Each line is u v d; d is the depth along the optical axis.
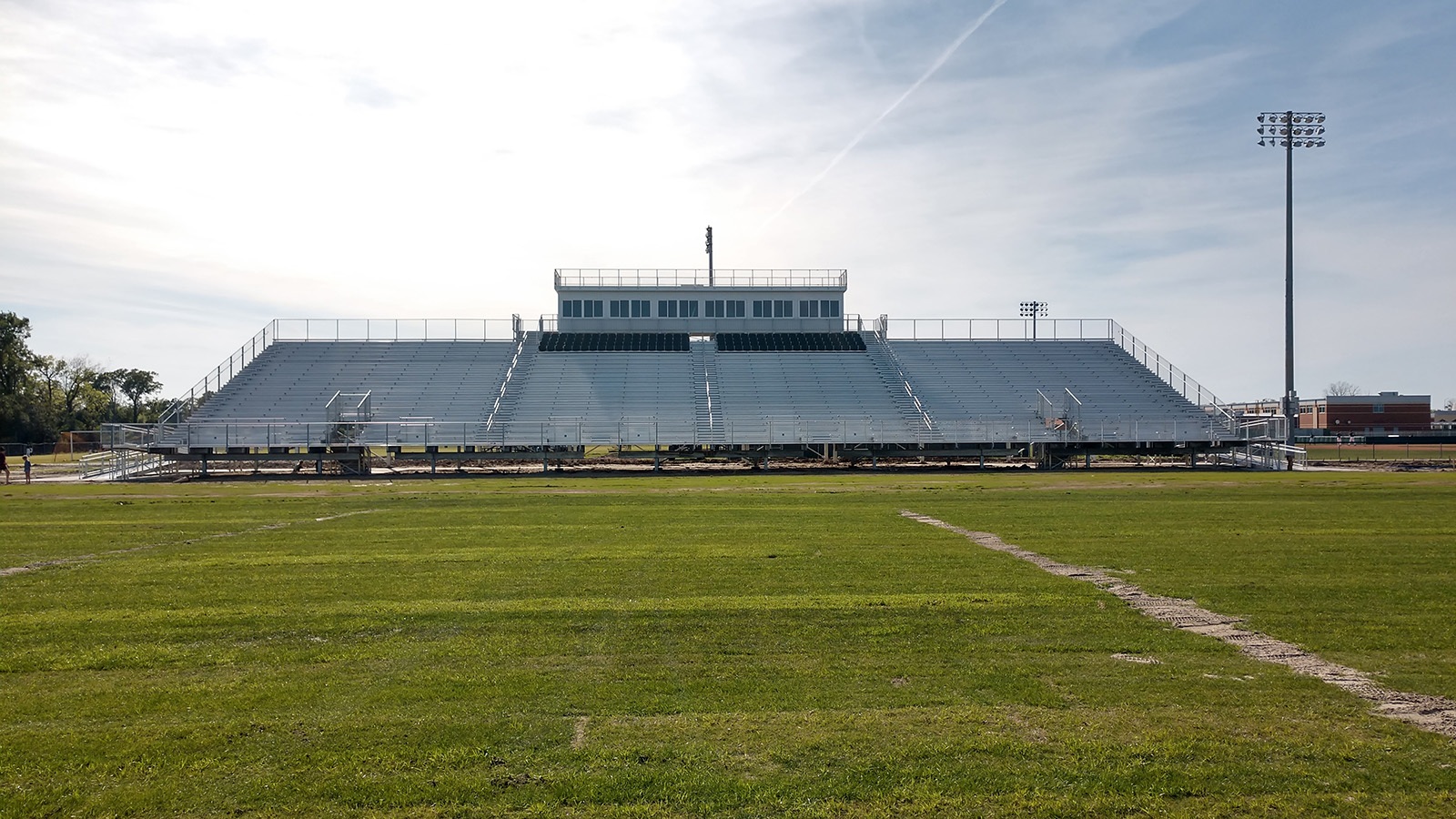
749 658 10.62
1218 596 13.77
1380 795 7.10
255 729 8.45
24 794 7.14
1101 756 7.81
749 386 59.72
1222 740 8.13
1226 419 55.97
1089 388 60.81
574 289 67.00
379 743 8.12
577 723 8.62
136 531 21.73
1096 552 17.95
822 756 7.85
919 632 11.73
